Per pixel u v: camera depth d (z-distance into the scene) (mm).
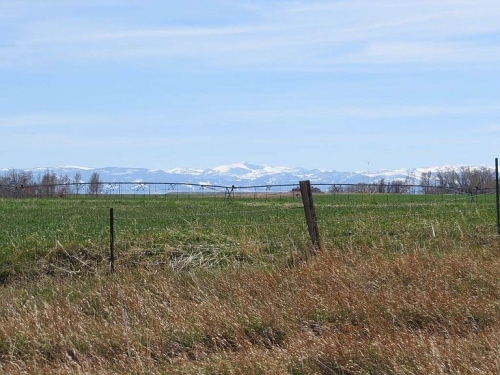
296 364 11602
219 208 46125
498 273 15320
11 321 13828
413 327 13258
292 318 13594
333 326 13180
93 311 15055
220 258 20797
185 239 23406
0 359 12664
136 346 12727
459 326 12773
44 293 17141
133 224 29000
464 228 22594
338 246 20641
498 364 10625
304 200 18734
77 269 20781
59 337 13148
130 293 15672
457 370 10625
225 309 14055
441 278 15320
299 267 16906
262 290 15352
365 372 11227
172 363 12031
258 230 24750
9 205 49938
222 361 11633
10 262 21391
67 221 32625
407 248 19906
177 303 14797
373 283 15430
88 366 11797
